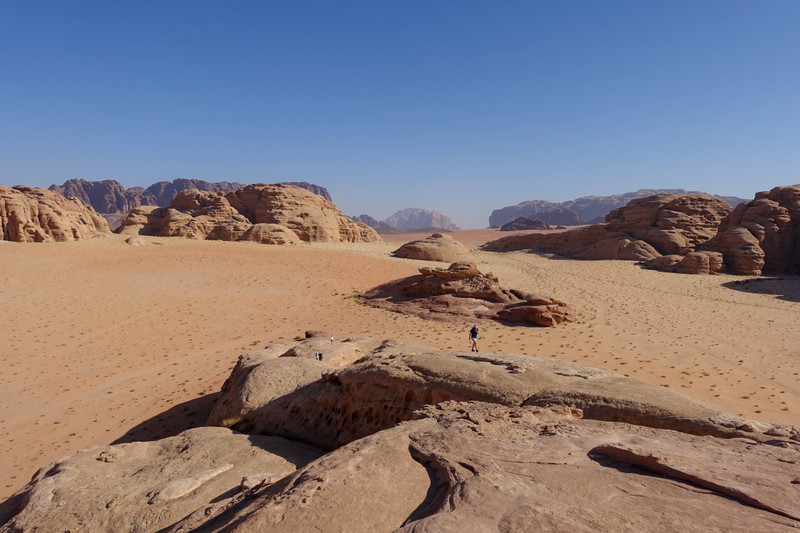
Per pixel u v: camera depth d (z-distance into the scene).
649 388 11.25
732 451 7.26
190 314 39.97
